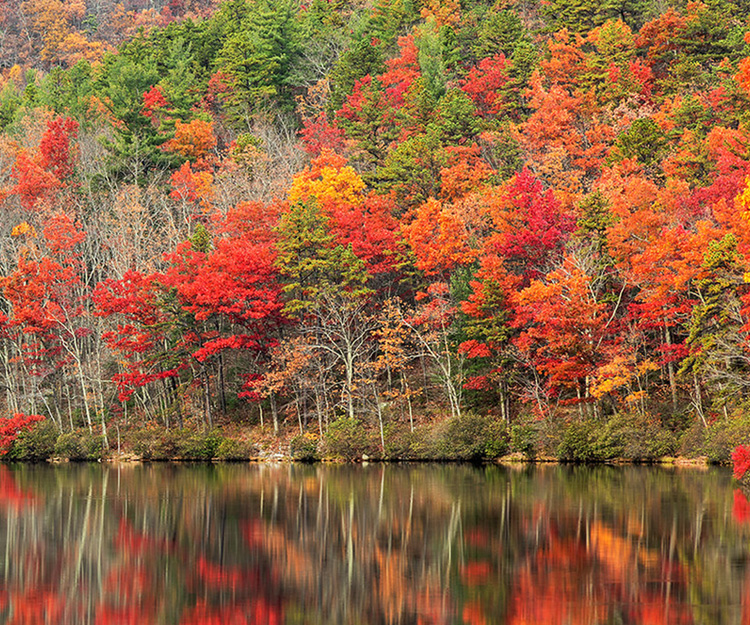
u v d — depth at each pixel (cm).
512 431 6341
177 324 7212
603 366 5956
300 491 4878
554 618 2397
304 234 6925
